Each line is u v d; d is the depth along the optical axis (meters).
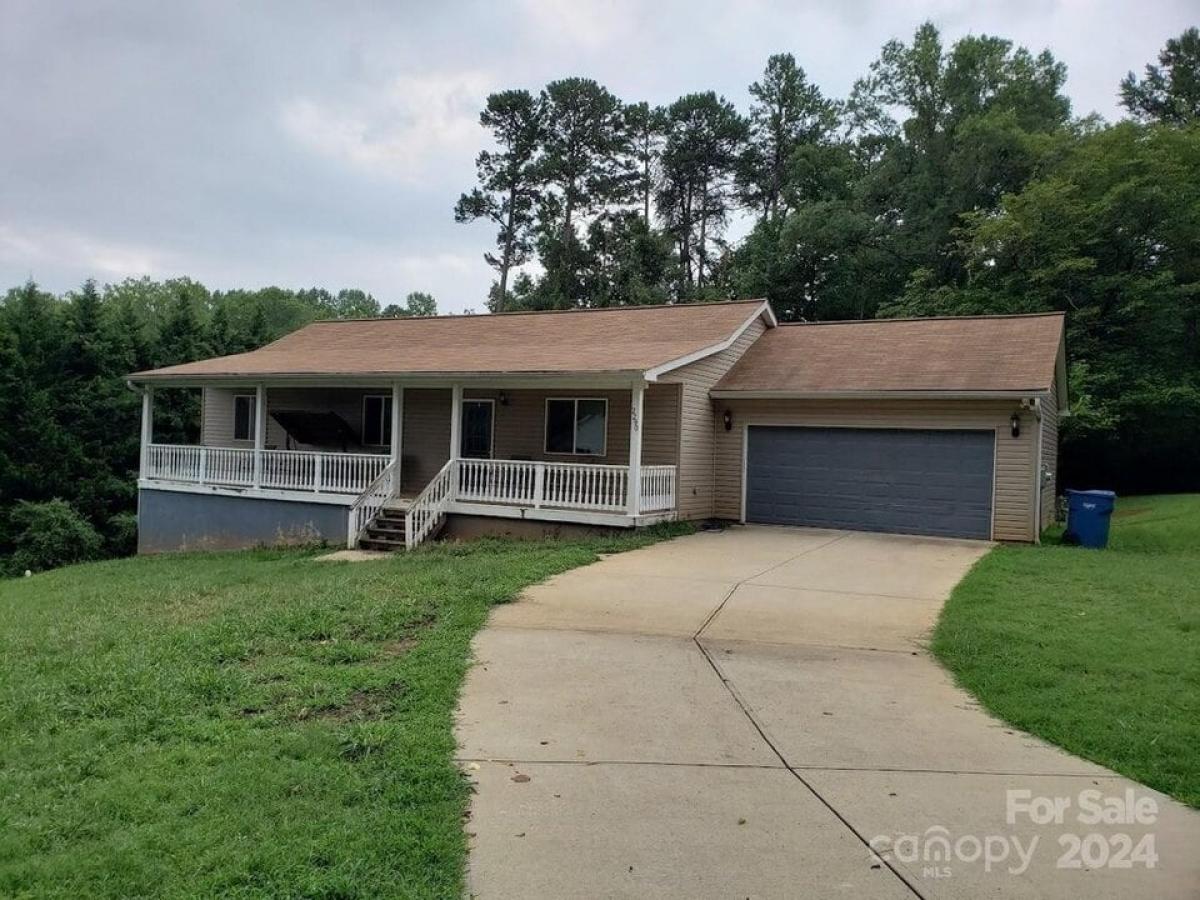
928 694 6.08
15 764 4.70
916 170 38.75
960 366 15.72
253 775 4.42
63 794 4.28
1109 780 4.62
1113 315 25.61
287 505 17.64
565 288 44.84
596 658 6.81
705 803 4.27
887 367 16.36
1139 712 5.59
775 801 4.30
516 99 47.81
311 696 5.78
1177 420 25.14
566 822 4.04
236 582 11.84
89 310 28.38
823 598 9.20
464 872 3.56
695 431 16.61
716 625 7.96
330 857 3.59
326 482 17.28
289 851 3.62
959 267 34.38
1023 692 6.03
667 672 6.47
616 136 49.44
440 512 15.93
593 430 17.23
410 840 3.75
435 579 10.00
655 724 5.39
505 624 7.93
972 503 15.05
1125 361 24.95
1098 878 3.60
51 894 3.31
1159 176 24.97
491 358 16.72
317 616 8.11
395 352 19.36
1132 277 25.48
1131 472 27.38
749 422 17.06
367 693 5.89
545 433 17.77
